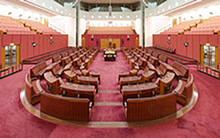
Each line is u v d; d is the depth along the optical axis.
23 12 19.67
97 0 28.88
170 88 6.25
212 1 14.58
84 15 30.36
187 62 12.08
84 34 28.06
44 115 4.04
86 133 3.35
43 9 19.33
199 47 12.20
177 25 21.80
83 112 3.77
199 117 3.99
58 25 24.81
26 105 4.64
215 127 3.54
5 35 10.60
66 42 25.02
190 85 4.88
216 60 10.22
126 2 30.14
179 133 3.33
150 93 5.03
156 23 24.95
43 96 4.11
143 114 3.78
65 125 3.63
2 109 4.41
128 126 3.61
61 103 3.85
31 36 14.02
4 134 3.27
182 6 17.31
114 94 5.91
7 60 10.98
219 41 9.88
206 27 13.48
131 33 29.67
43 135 3.26
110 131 3.43
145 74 6.61
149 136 3.25
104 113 4.35
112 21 31.73
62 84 5.12
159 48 22.06
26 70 9.84
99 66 11.73
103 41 28.31
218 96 5.41
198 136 3.23
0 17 14.20
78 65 10.16
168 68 7.43
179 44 16.12
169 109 4.02
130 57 12.98
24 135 3.25
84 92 4.64
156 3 25.09
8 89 6.13
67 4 25.73
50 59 14.75
